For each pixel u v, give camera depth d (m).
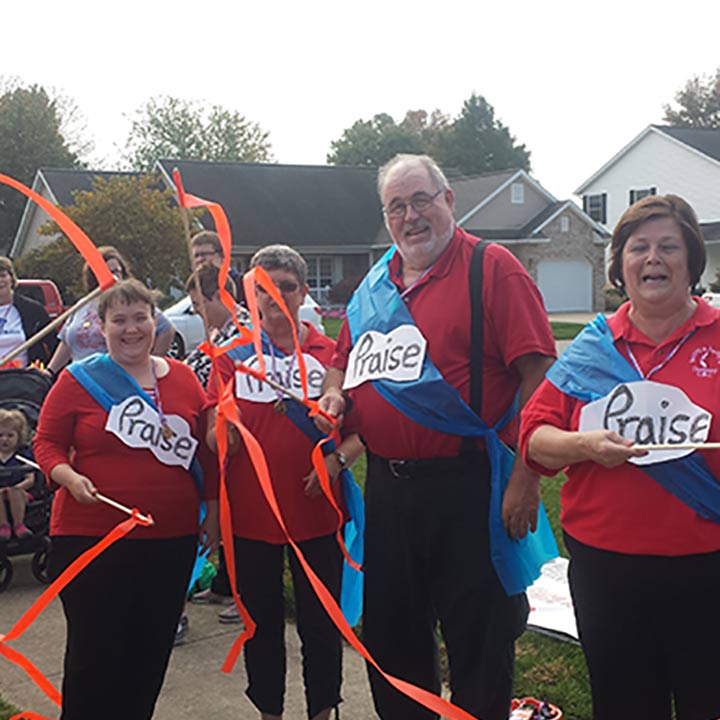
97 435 3.15
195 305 4.41
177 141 57.28
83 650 3.11
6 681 4.20
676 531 2.44
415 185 3.03
